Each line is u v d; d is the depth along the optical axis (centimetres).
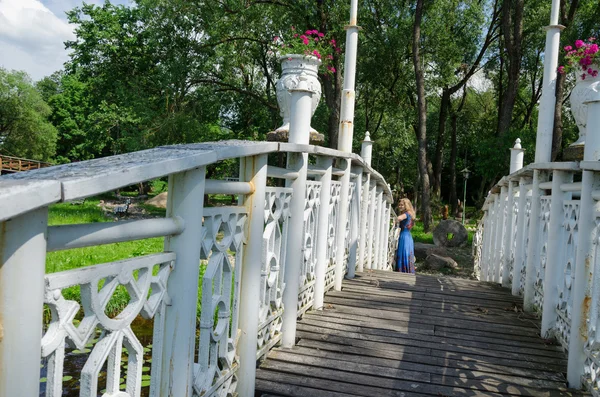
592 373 299
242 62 2180
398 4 2300
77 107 4609
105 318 136
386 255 880
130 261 146
